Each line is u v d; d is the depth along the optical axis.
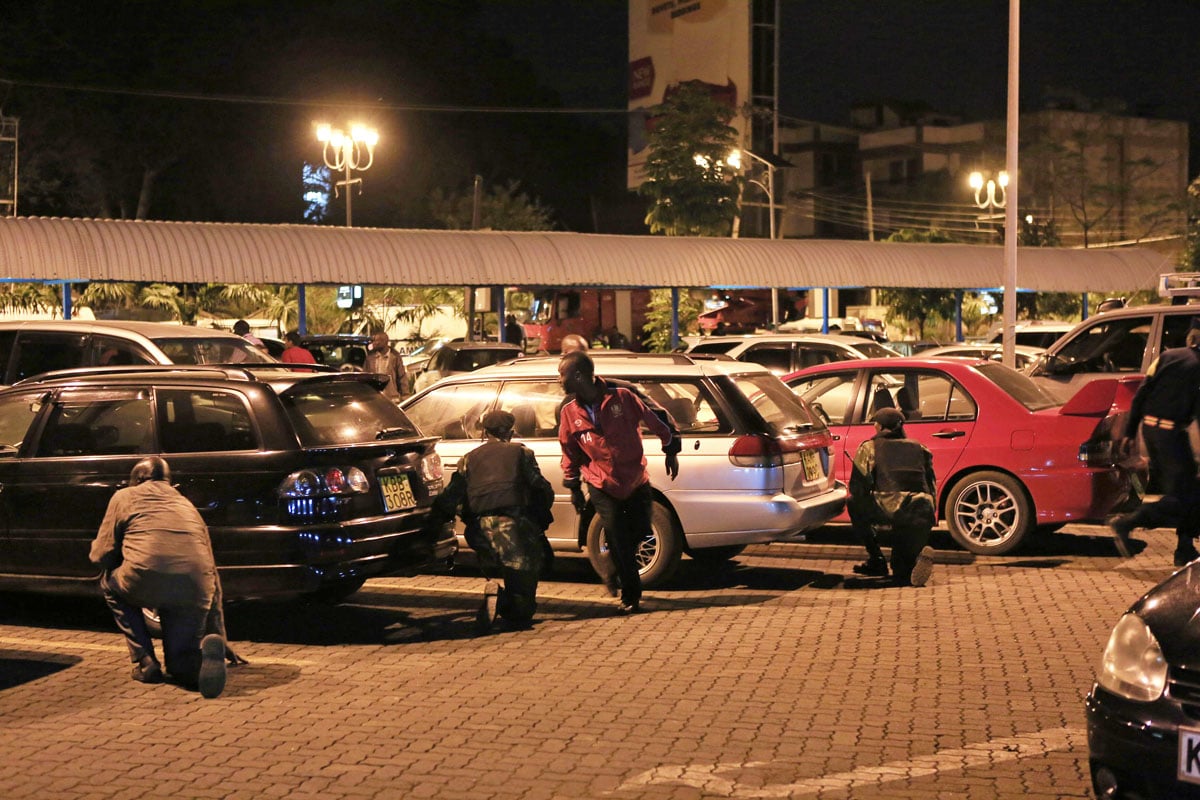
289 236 25.34
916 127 86.38
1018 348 23.56
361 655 7.95
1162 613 4.81
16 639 8.50
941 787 5.46
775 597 9.54
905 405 11.60
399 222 66.50
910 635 8.21
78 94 53.41
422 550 8.42
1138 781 4.58
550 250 27.92
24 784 5.59
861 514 9.95
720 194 42.00
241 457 7.93
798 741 6.08
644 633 8.41
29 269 22.33
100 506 8.24
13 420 8.88
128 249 23.31
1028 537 11.33
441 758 5.89
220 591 7.37
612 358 10.27
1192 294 14.27
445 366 23.67
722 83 61.53
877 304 52.19
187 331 13.49
